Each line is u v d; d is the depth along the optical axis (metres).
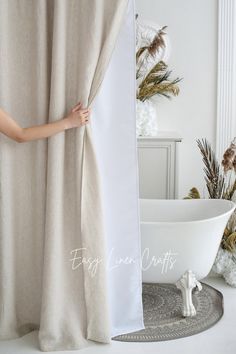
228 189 3.96
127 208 2.71
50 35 2.59
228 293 3.39
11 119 2.49
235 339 2.71
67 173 2.61
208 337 2.74
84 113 2.48
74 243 2.62
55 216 2.53
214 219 2.93
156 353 2.56
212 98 4.15
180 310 3.09
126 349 2.61
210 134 4.19
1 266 2.64
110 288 2.75
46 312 2.57
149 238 2.92
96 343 2.67
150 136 3.79
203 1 4.05
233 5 4.00
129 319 2.81
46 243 2.55
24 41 2.58
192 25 4.08
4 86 2.54
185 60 4.12
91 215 2.55
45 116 2.60
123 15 2.49
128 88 2.63
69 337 2.62
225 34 4.04
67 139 2.59
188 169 4.25
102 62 2.48
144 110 3.85
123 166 2.68
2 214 2.61
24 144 2.62
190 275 2.95
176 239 2.91
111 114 2.64
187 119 4.19
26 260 2.71
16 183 2.64
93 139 2.54
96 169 2.53
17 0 2.54
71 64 2.54
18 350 2.60
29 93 2.62
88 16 2.44
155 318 2.98
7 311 2.67
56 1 2.44
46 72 2.56
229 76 4.08
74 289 2.64
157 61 4.11
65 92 2.55
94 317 2.61
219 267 3.57
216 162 3.82
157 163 3.75
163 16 4.08
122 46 2.60
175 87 4.05
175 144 3.71
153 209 3.50
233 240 3.59
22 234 2.68
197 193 3.86
